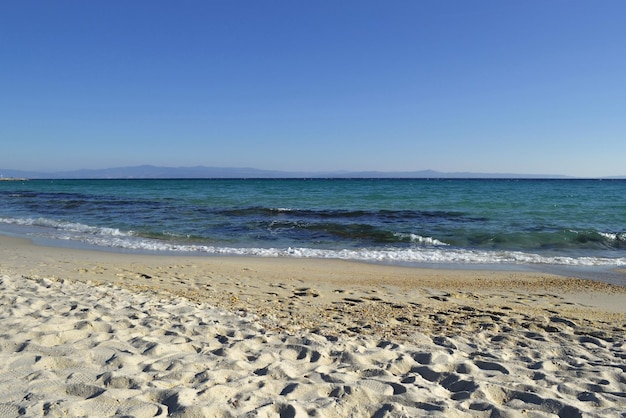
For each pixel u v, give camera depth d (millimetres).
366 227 18484
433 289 8852
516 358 4730
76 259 11617
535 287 9203
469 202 33719
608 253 13891
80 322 4969
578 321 6586
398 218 22453
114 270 9945
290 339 4973
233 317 5973
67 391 3184
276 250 13719
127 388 3311
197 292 7867
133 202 33688
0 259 11352
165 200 36312
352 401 3340
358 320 6297
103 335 4617
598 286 9344
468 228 18359
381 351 4617
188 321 5516
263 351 4480
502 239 15648
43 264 10609
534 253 13789
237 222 20438
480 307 7414
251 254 13133
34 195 45812
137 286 8211
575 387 3846
